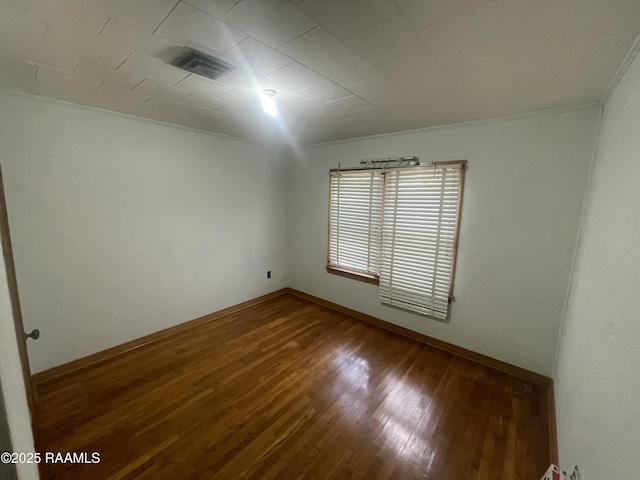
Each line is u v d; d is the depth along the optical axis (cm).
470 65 144
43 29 116
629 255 99
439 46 126
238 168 356
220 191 339
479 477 154
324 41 124
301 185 409
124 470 153
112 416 190
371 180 329
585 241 185
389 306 330
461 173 260
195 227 318
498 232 248
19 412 59
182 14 106
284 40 124
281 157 410
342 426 186
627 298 95
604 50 123
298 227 423
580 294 175
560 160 215
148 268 283
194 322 328
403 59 139
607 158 157
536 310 235
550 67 143
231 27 115
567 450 143
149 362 255
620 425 86
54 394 211
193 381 229
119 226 258
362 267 354
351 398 213
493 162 245
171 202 294
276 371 245
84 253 240
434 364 262
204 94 194
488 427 188
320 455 165
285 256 439
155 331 294
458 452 169
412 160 294
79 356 244
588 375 129
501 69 147
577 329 168
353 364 259
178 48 132
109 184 248
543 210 225
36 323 219
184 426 183
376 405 206
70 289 235
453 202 269
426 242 291
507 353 252
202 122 274
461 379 240
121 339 269
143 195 272
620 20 102
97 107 231
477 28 111
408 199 299
